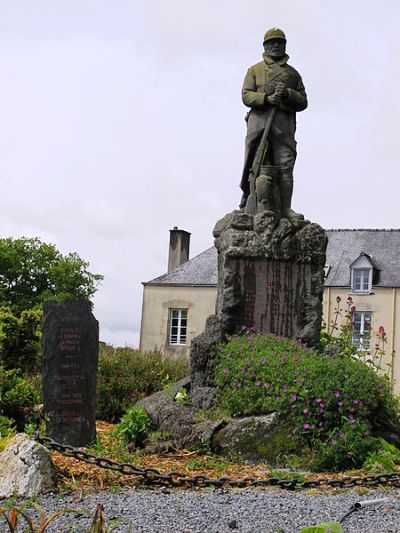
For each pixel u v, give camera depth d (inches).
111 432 436.5
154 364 625.0
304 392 358.0
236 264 482.6
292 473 322.0
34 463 273.4
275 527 221.5
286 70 510.3
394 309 1444.4
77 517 232.8
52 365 394.0
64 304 398.3
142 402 412.8
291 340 454.9
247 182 517.0
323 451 339.0
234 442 361.7
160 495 268.1
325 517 233.8
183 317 1581.0
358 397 356.8
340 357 436.5
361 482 287.6
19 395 446.6
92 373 396.8
